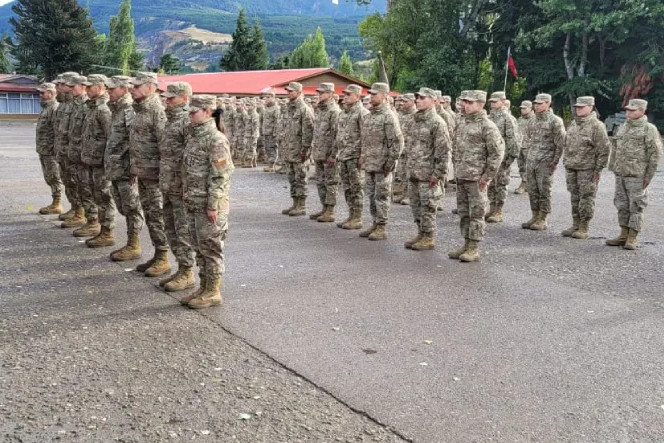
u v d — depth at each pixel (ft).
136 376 15.84
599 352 18.07
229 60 185.88
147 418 13.87
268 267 26.35
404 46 150.71
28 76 165.58
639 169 30.58
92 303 21.25
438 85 135.95
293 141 37.76
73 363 16.51
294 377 16.01
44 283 23.26
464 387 15.65
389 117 31.01
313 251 29.43
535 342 18.72
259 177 57.62
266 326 19.51
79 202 33.04
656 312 21.70
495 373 16.49
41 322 19.34
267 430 13.47
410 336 18.94
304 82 104.53
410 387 15.58
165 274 24.77
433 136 29.01
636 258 29.53
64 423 13.58
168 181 22.21
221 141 20.43
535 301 22.67
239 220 36.63
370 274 25.70
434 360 17.22
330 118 35.88
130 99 25.63
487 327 19.88
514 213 41.63
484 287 24.27
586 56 122.93
